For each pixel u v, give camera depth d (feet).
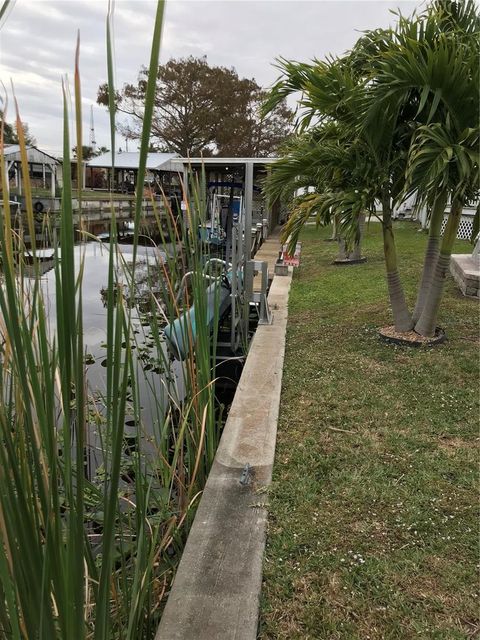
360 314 18.44
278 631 5.52
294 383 12.43
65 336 2.90
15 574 3.09
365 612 5.76
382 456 9.03
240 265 17.34
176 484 8.71
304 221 14.08
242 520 7.29
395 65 11.59
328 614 5.72
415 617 5.68
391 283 15.17
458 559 6.53
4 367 3.64
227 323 18.95
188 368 8.89
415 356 13.75
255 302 19.04
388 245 14.83
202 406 8.82
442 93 11.83
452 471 8.48
